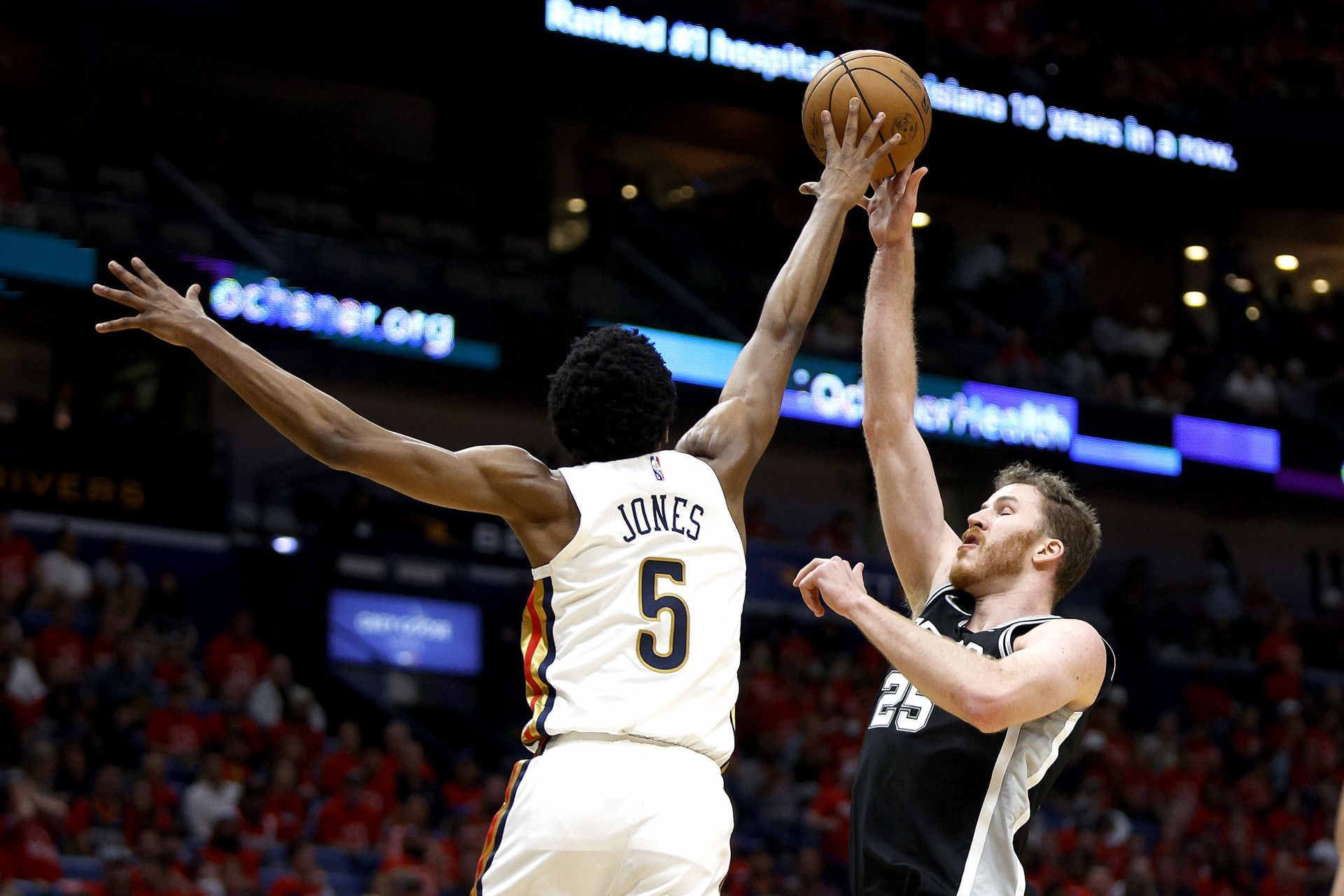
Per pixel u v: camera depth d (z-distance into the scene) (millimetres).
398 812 15320
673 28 24328
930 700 4367
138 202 20703
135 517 20234
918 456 5078
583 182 24094
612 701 3820
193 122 22422
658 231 23969
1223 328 28266
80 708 15180
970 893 4141
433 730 20094
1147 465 25578
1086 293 27594
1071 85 26688
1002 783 4258
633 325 22594
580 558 3945
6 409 22016
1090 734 20891
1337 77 28969
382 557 21016
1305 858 19734
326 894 13227
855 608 4039
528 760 3896
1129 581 23891
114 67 24766
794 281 4672
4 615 15664
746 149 27781
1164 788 20422
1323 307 30156
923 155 26125
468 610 21438
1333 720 22734
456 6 23766
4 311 20109
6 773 13891
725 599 4031
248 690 16953
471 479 3904
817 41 25266
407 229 23219
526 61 24062
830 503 26688
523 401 24172
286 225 22031
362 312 20859
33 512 19578
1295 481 26766
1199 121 27641
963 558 4648
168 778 15023
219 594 20422
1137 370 26781
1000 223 30094
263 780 15352
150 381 22688
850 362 23547
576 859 3732
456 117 25172
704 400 22953
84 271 19328
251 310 20094
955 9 26344
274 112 26328
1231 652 24625
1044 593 4590
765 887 15625
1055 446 24797
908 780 4336
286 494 22766
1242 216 29734
